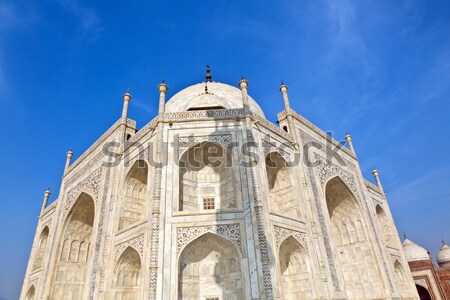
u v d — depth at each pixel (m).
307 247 27.27
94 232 30.73
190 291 23.30
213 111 28.92
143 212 30.72
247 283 21.47
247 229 23.23
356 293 38.09
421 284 51.50
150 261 22.14
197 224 23.81
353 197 40.09
